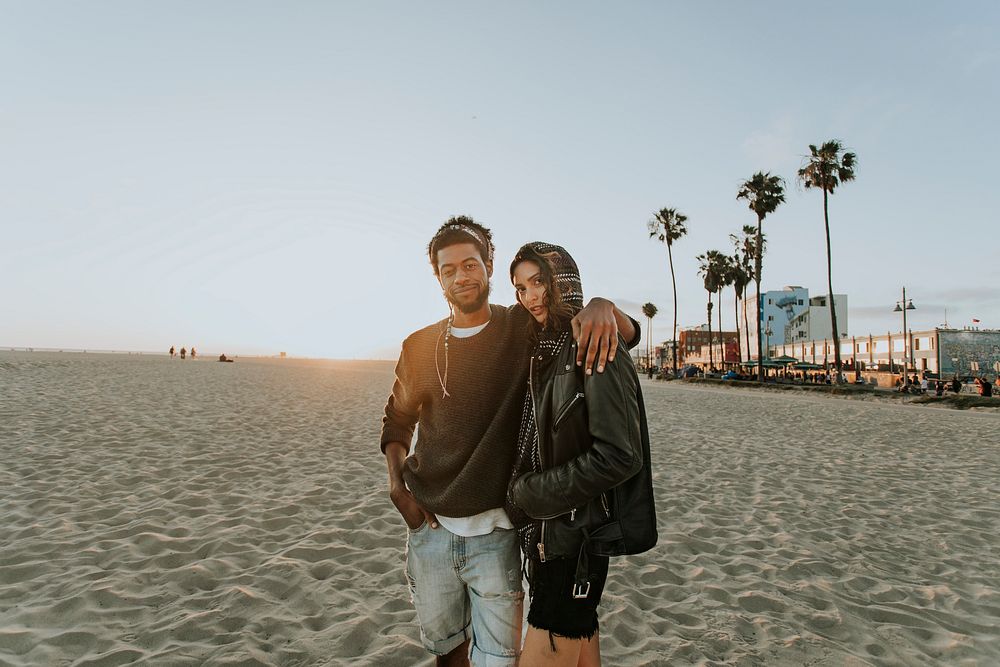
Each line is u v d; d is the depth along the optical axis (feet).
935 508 19.65
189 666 8.17
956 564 14.14
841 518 17.99
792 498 20.51
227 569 11.81
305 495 17.94
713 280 207.41
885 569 13.62
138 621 9.47
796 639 9.96
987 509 19.62
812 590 12.20
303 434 30.86
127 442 25.61
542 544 4.86
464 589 5.91
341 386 77.92
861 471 26.23
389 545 13.74
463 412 5.52
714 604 11.38
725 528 16.53
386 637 9.37
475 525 5.43
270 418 37.19
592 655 5.33
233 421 34.60
